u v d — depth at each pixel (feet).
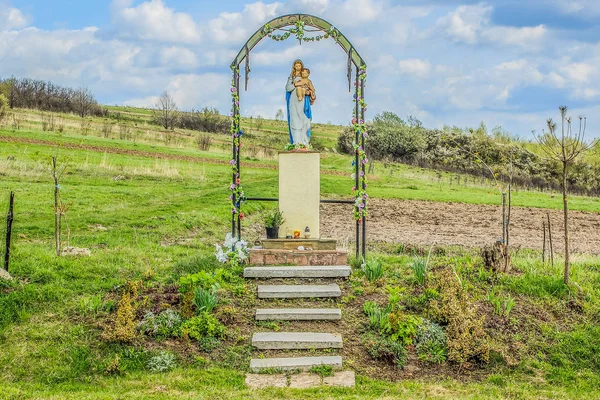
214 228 56.49
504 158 57.62
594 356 28.12
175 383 24.94
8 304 29.73
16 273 33.14
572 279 35.83
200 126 210.38
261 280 34.40
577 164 129.80
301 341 28.12
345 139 183.42
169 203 69.10
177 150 138.41
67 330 28.35
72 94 210.59
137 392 23.95
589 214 84.12
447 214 77.82
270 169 124.16
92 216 56.13
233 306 31.35
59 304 30.55
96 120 188.55
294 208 38.22
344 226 65.31
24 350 26.76
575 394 25.16
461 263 37.55
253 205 72.64
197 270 35.58
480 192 107.76
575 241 60.59
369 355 27.81
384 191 98.58
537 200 97.96
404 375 26.61
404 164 160.66
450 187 115.14
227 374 26.04
